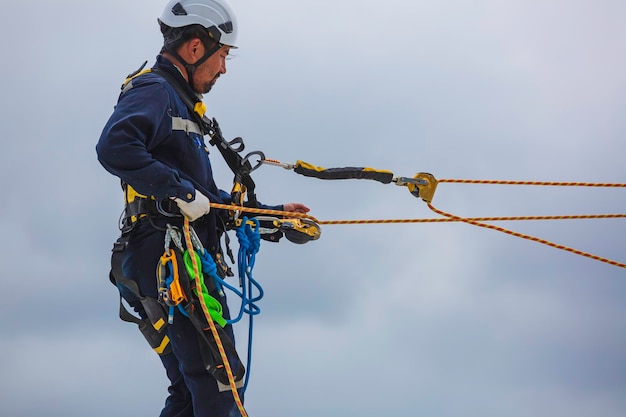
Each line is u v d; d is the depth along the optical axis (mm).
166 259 8648
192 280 8656
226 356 8672
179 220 8812
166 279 8664
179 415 9422
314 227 10000
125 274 8945
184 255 8664
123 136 8320
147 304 8953
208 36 9070
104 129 8430
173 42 9070
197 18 9039
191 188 8562
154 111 8562
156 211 8812
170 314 8586
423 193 10602
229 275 9477
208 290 8906
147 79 8820
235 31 9258
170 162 8844
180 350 8836
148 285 8867
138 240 8891
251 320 9227
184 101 9008
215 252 9117
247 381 9164
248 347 9195
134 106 8531
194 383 8836
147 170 8336
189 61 9078
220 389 8805
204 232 9078
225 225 9484
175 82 8992
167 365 9469
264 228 9875
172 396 9484
